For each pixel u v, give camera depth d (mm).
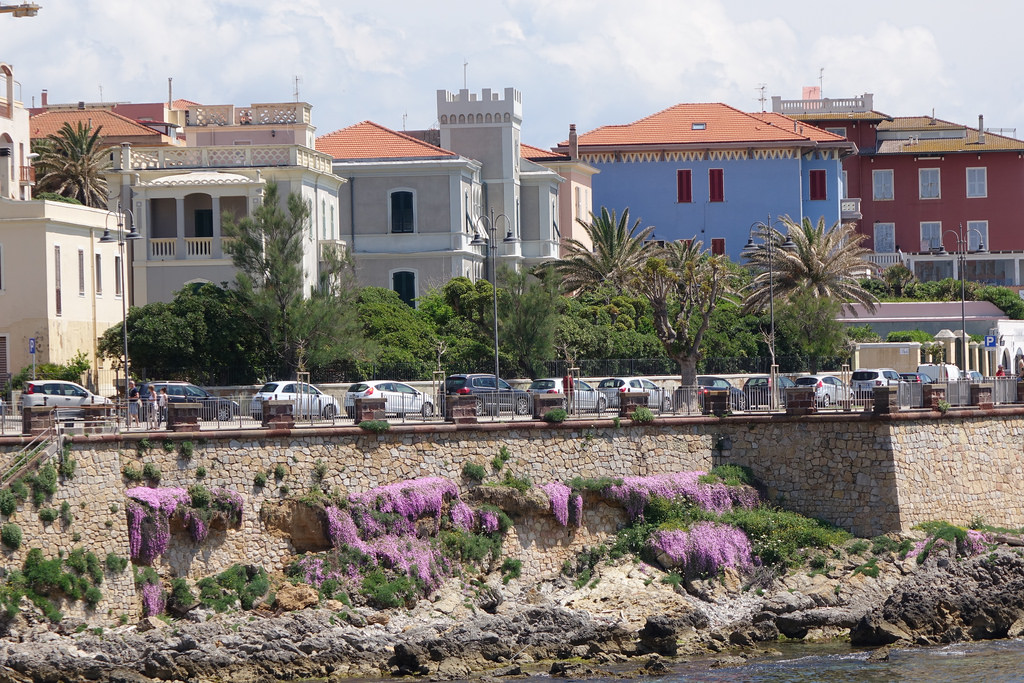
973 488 134750
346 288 156125
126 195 169750
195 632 104438
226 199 170625
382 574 114125
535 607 115750
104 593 104312
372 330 158000
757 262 192125
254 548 113250
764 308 186500
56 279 152125
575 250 193375
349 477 117812
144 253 168000
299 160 175000
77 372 147500
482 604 116500
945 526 128875
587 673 102500
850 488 129500
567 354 161750
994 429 137750
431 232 196875
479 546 119188
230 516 112062
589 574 122500
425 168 196750
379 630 109500
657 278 162500
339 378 149750
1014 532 133750
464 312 166875
